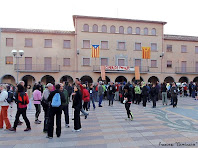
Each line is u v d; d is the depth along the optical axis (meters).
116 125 7.32
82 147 4.87
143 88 12.88
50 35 27.33
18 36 26.50
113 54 28.25
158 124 7.46
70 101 16.02
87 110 10.96
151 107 12.62
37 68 26.64
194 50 31.41
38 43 26.97
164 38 30.09
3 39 26.14
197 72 30.50
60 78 27.09
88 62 27.59
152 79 31.34
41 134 6.11
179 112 10.44
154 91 12.49
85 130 6.58
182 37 31.92
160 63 29.61
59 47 27.42
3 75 25.84
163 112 10.45
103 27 28.28
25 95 6.50
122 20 28.70
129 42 28.88
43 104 6.30
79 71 27.22
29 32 26.61
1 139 5.59
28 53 26.59
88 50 27.61
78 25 27.50
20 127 7.05
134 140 5.43
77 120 6.47
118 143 5.17
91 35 27.78
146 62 29.22
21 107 6.43
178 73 30.14
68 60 27.56
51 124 5.70
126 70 27.95
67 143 5.20
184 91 21.16
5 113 6.63
